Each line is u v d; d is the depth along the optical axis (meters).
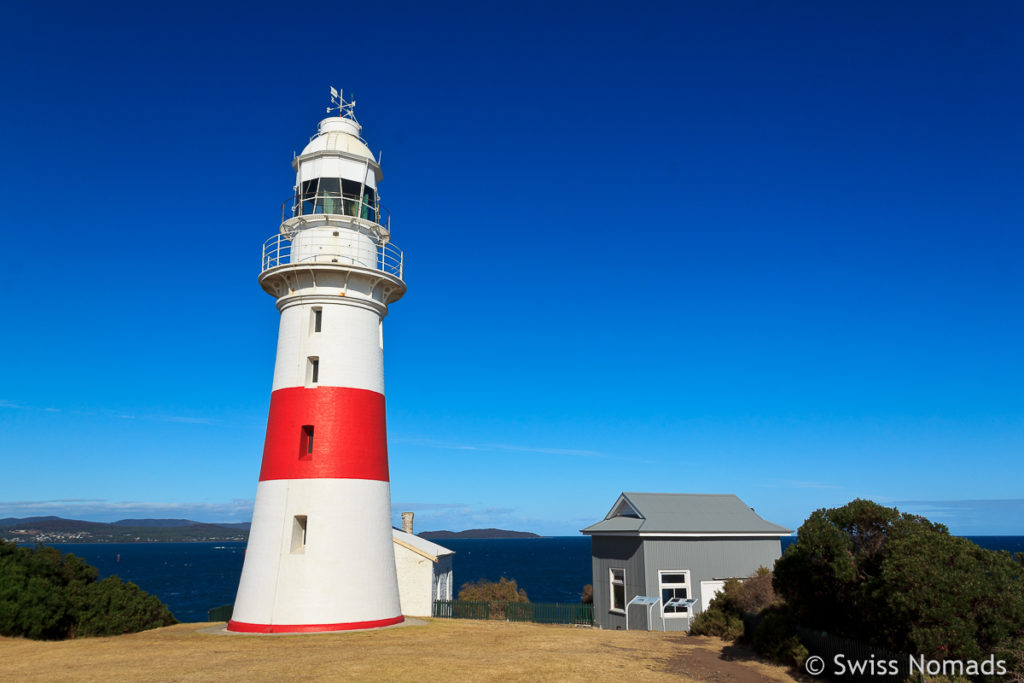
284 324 28.91
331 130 32.41
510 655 20.86
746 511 37.69
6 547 30.31
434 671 17.94
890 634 16.31
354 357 28.23
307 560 25.52
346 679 16.86
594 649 22.80
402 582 38.94
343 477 26.62
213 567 179.38
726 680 18.55
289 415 27.41
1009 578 15.47
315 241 29.14
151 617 31.78
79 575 32.41
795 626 21.08
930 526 17.98
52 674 17.80
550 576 132.25
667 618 32.50
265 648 21.81
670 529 33.75
